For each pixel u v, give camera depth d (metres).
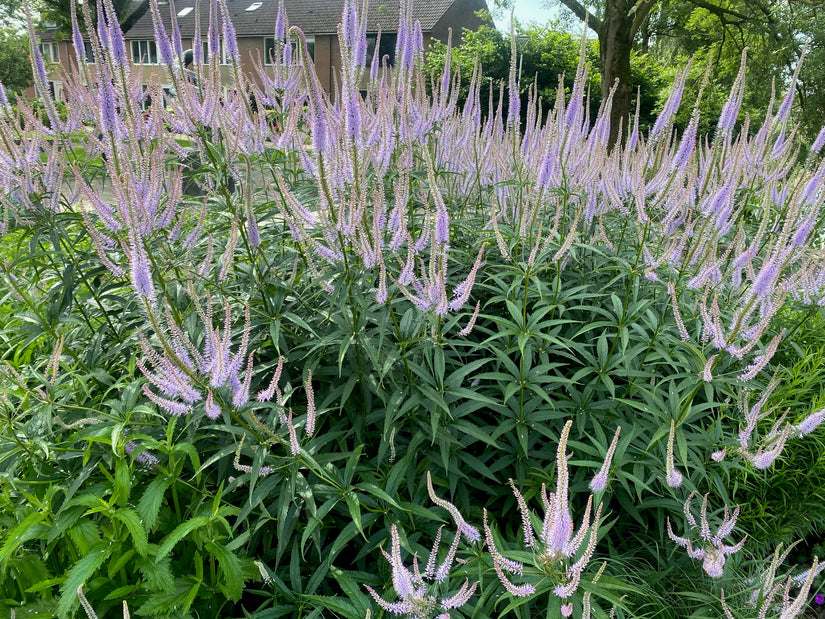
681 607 3.08
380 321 3.04
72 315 3.90
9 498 3.03
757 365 2.92
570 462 2.98
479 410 3.92
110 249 3.30
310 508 2.72
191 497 3.20
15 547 2.52
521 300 3.75
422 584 2.28
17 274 4.16
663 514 3.53
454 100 5.26
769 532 3.94
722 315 3.61
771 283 2.74
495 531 2.73
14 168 3.66
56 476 3.07
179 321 3.22
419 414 3.27
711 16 25.38
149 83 3.79
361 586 2.84
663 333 3.56
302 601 2.76
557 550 2.06
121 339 3.76
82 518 2.75
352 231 2.87
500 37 25.55
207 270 3.19
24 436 3.09
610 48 19.06
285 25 4.52
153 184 3.13
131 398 2.86
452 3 34.50
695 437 3.40
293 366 3.62
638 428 3.22
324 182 2.93
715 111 18.70
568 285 4.35
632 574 3.13
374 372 3.37
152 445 2.71
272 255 4.08
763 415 2.97
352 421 3.43
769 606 2.87
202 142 3.78
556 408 3.50
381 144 3.62
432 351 3.32
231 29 3.99
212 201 4.03
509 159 5.19
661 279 3.94
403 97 4.21
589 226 4.44
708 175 4.00
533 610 2.79
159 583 2.55
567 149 4.16
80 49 4.11
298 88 4.54
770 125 5.34
